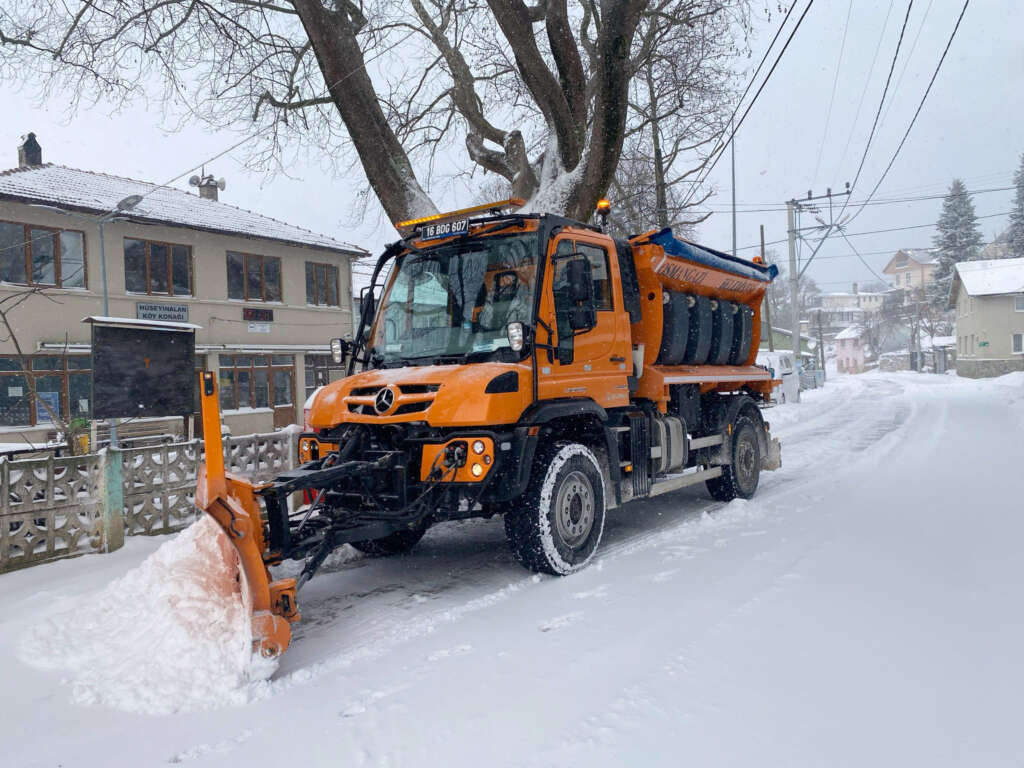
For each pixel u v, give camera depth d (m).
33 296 17.92
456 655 3.90
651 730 2.92
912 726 2.88
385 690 3.51
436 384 5.01
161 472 7.00
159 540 6.66
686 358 7.88
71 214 17.92
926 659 3.51
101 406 8.12
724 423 8.12
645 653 3.72
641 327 7.00
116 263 19.73
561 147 11.22
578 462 5.55
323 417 5.45
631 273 6.92
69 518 6.12
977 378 49.25
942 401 25.22
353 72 10.48
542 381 5.34
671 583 4.96
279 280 24.66
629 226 21.20
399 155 11.06
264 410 23.59
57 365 18.41
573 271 5.38
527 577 5.47
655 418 7.02
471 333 5.55
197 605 4.13
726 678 3.37
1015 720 2.90
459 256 5.84
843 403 26.91
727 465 8.17
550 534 5.23
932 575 4.88
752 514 7.28
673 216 21.78
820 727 2.89
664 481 7.08
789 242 33.06
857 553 5.54
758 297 9.56
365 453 5.09
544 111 11.54
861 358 90.25
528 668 3.64
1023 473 8.96
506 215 5.61
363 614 4.76
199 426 21.17
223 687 3.55
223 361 22.69
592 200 10.70
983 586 4.59
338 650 4.11
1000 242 77.56
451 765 2.76
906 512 7.02
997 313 48.94
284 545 4.23
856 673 3.38
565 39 10.98
